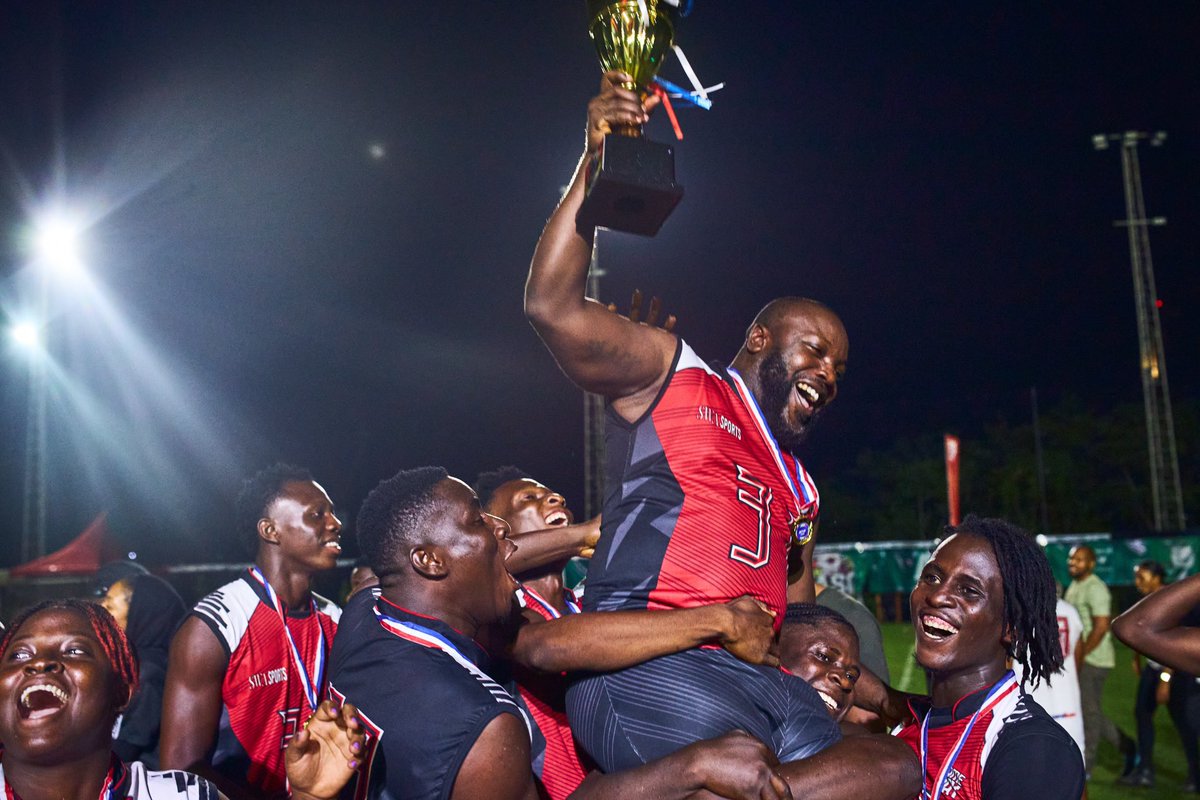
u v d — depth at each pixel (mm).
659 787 2420
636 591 2652
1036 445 48656
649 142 2439
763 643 2562
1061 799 2883
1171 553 22562
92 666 2535
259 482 4668
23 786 2520
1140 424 48188
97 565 18984
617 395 2758
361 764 2697
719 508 2643
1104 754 11266
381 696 2727
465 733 2582
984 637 3188
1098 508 48250
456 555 2885
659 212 2500
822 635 3316
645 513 2672
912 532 50938
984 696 3156
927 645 3230
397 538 2902
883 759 2607
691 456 2670
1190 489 46656
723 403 2781
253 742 4277
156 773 2699
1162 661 3438
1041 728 3000
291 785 2543
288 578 4574
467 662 2822
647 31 2619
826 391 2938
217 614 4227
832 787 2498
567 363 2664
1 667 2520
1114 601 25250
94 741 2545
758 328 3002
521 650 2662
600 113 2510
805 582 3613
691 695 2553
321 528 4602
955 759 3119
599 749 2656
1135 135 29219
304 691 4473
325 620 4762
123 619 6070
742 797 2375
